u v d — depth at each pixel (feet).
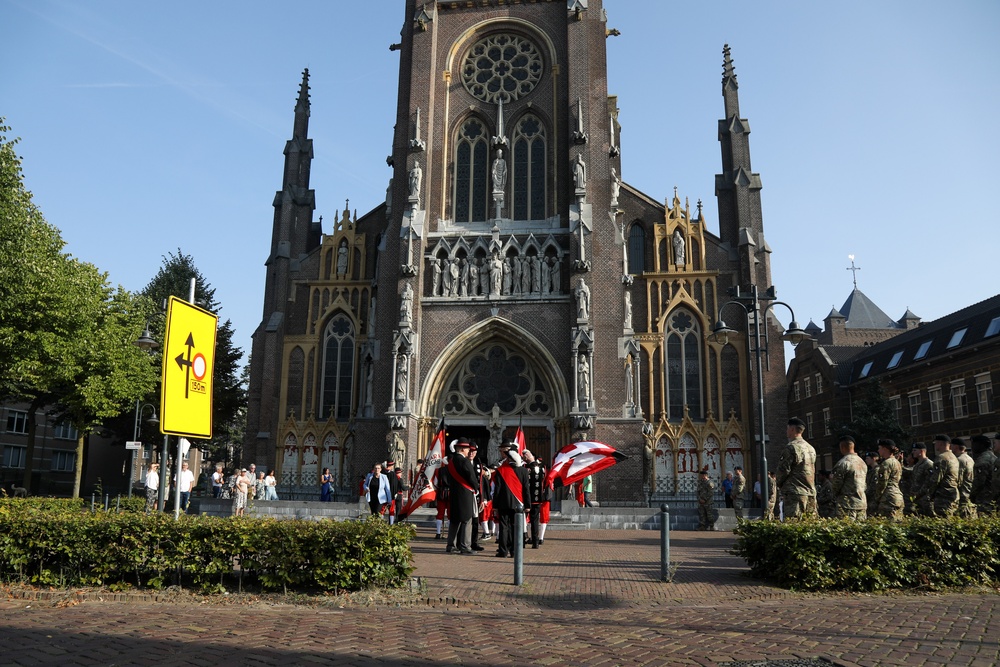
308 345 147.02
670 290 142.92
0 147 84.64
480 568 50.78
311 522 40.86
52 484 220.84
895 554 40.98
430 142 133.28
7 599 36.96
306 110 162.71
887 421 147.02
